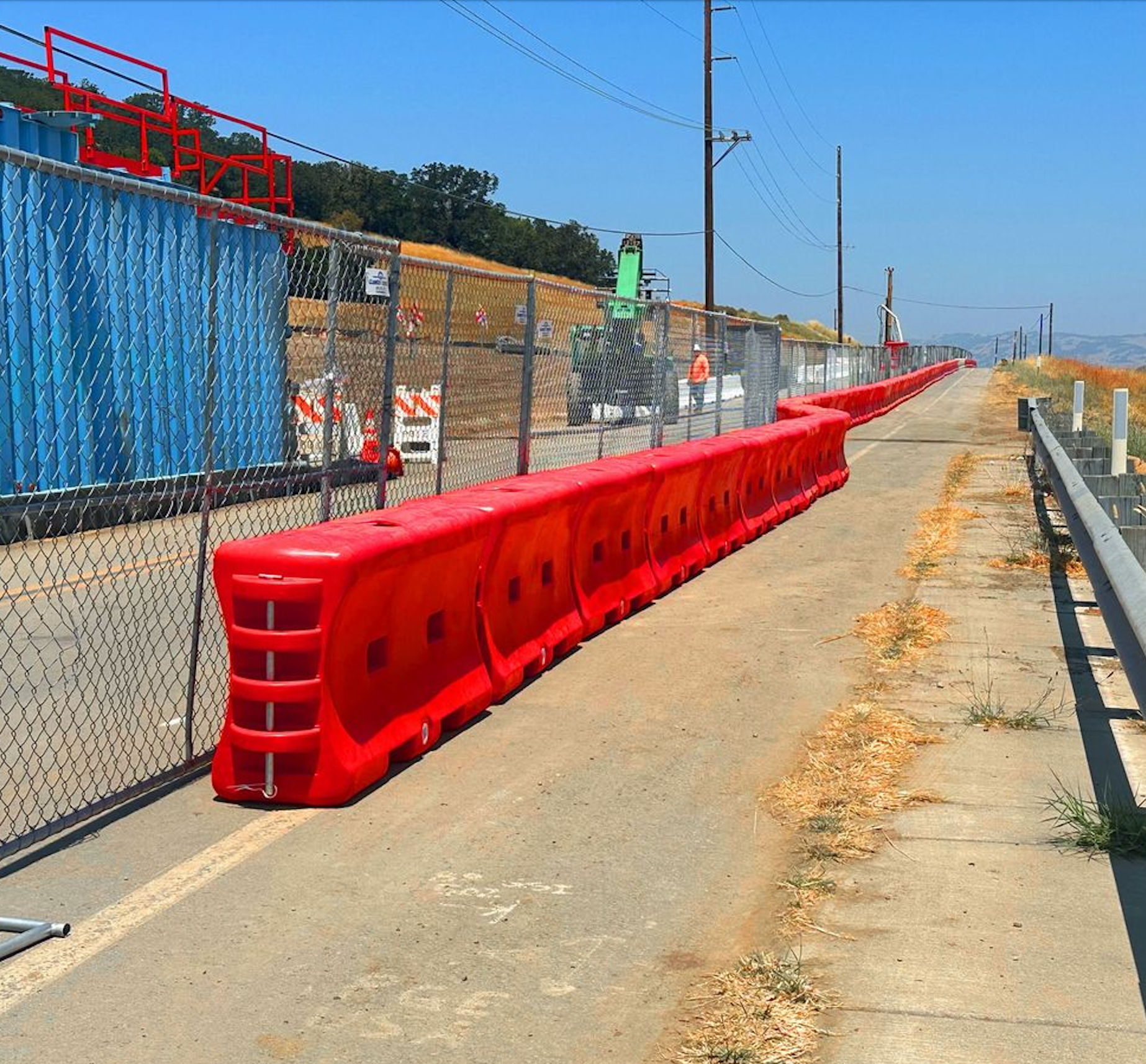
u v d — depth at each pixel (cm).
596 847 533
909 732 686
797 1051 372
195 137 2103
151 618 980
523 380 1045
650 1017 395
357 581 571
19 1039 380
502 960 432
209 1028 387
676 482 1107
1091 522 776
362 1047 377
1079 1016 393
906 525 1516
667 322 1439
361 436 866
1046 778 616
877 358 4359
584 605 903
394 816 568
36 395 1228
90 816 553
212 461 669
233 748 578
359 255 796
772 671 823
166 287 1374
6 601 1012
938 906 473
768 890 490
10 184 948
